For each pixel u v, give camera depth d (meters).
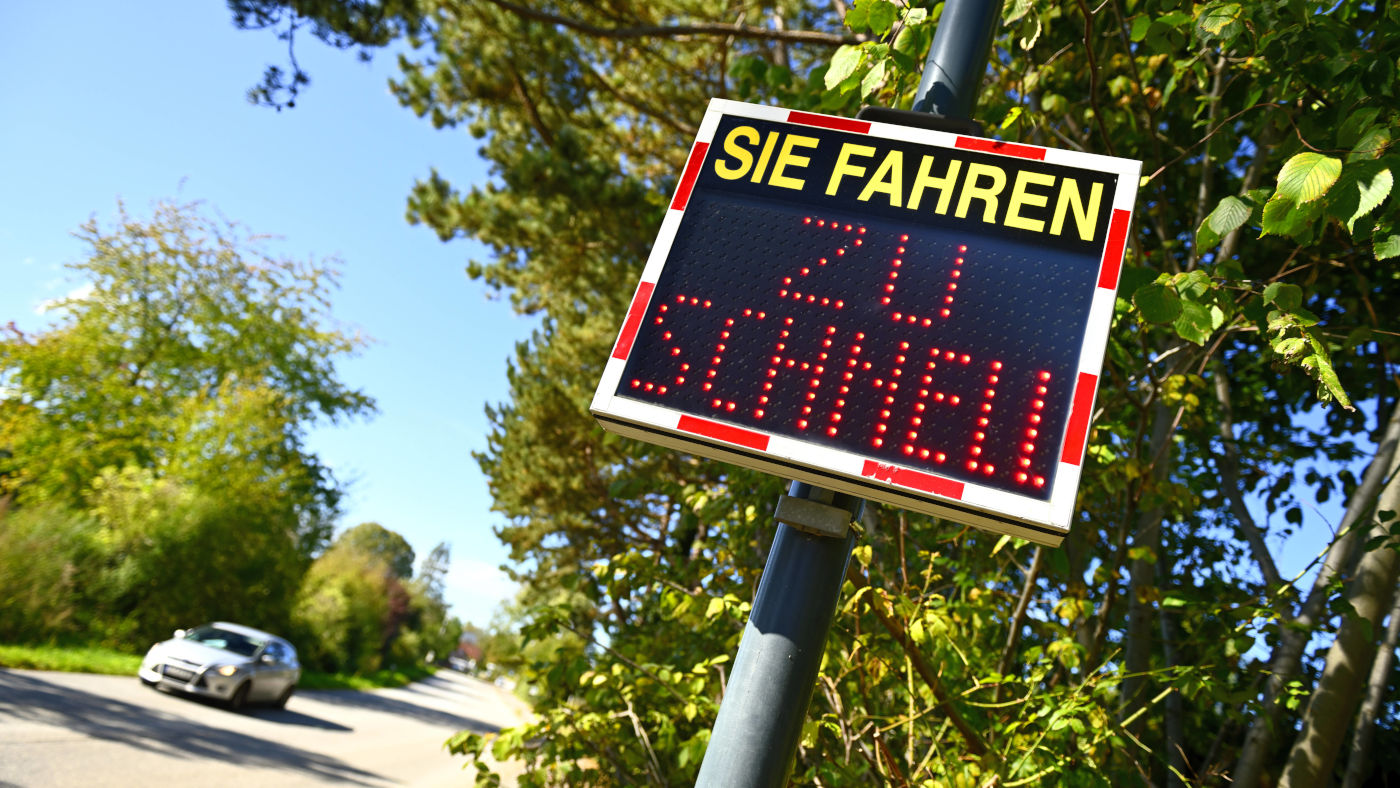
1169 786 3.99
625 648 4.59
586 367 12.65
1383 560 3.33
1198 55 3.59
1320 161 2.10
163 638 18.25
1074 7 4.09
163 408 25.62
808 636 1.95
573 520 12.11
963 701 3.35
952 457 1.81
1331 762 3.20
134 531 18.30
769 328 2.02
